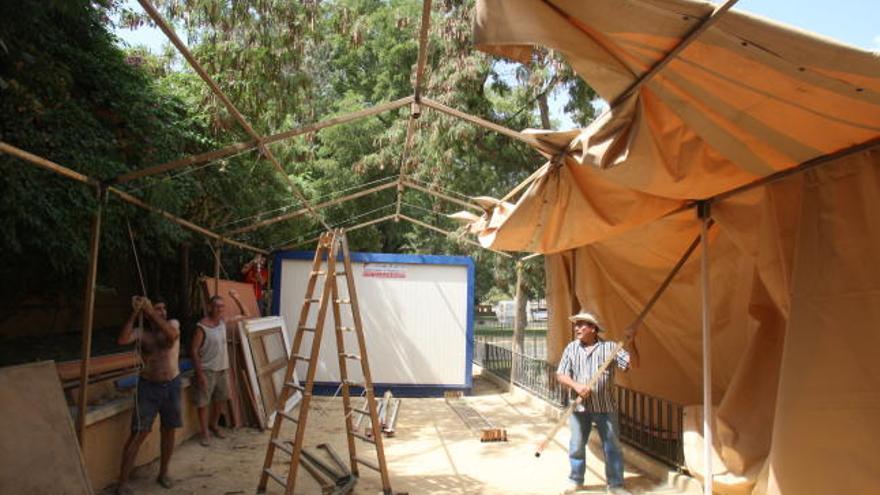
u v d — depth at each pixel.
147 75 8.05
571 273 9.57
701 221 5.07
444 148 12.17
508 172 13.62
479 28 3.05
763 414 4.92
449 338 13.16
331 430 8.97
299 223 13.82
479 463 7.21
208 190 9.27
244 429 8.65
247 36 8.36
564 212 5.79
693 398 7.56
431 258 13.34
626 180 4.21
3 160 4.91
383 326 13.10
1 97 5.12
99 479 5.73
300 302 13.10
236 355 8.99
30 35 5.54
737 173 4.21
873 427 3.27
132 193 6.87
